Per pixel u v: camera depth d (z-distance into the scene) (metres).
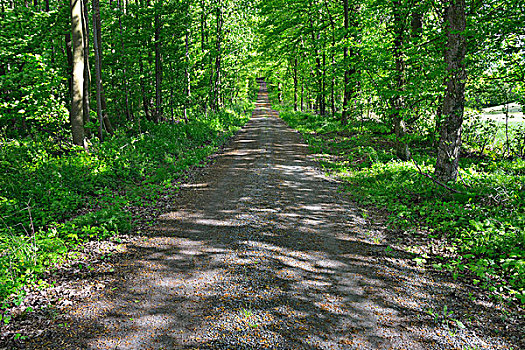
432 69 9.47
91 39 19.56
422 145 15.03
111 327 3.92
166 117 24.61
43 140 12.73
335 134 19.95
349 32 14.81
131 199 8.75
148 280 4.98
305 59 25.22
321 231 6.76
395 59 11.44
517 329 3.85
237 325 3.93
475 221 6.16
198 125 20.95
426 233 6.51
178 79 21.22
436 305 4.36
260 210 7.93
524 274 4.65
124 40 19.94
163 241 6.38
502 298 4.42
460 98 8.11
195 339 3.71
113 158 11.32
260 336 3.73
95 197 8.65
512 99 11.46
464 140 13.66
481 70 9.86
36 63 11.59
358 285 4.83
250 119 35.16
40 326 3.90
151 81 21.95
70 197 7.81
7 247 5.07
